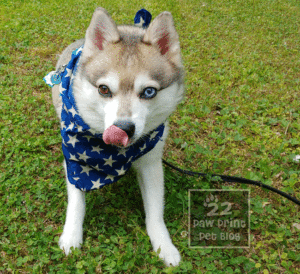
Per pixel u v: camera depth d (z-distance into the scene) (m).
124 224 0.49
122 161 0.45
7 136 0.62
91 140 0.43
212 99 0.80
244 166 0.61
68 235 0.43
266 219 0.50
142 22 0.53
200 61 1.00
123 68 0.38
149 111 0.40
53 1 1.49
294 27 1.53
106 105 0.38
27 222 0.46
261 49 1.19
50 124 0.67
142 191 0.50
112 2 1.52
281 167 0.60
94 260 0.41
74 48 0.63
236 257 0.44
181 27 1.31
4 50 0.95
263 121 0.75
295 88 0.90
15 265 0.41
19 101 0.72
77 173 0.45
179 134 0.69
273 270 0.44
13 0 1.46
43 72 0.86
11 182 0.53
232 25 1.44
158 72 0.39
